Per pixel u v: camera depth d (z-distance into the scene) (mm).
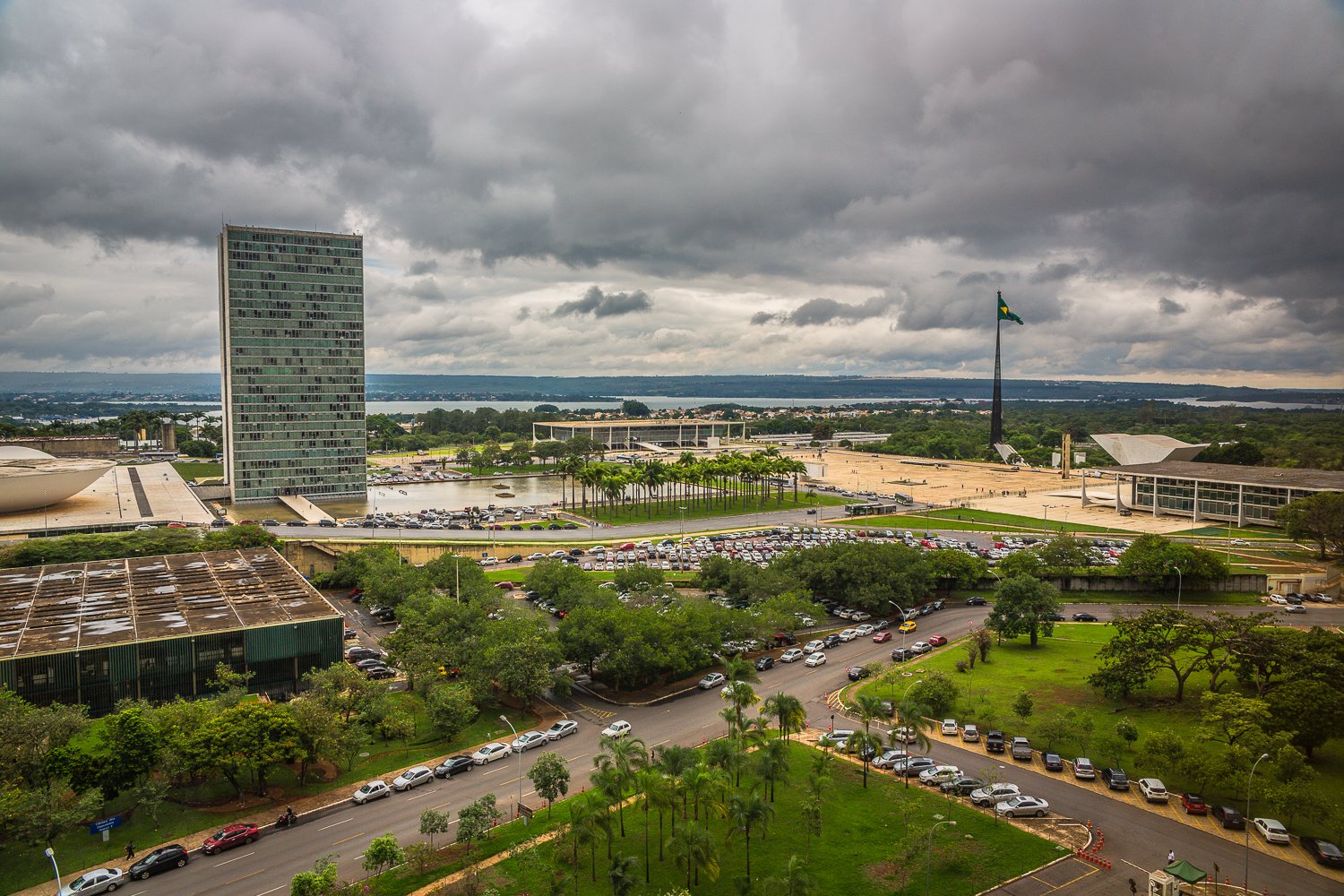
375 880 95750
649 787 100188
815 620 191375
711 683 158375
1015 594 175875
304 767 119750
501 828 107625
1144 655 138750
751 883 94625
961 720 137875
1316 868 95375
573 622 159625
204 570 196125
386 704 132250
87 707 127125
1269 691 131500
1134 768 120125
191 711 120625
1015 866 96312
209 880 96312
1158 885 87312
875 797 115062
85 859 100375
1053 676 157000
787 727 122000
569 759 127750
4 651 138750
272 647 155250
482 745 132875
